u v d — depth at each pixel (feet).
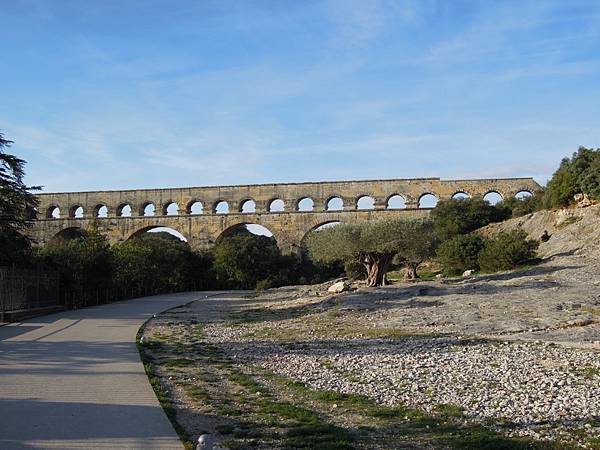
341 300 159.74
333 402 52.47
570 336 86.48
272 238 365.20
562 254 193.88
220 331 114.32
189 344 93.50
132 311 156.87
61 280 163.02
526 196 299.99
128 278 230.89
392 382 60.85
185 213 346.74
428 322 110.22
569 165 241.14
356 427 44.39
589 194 223.30
